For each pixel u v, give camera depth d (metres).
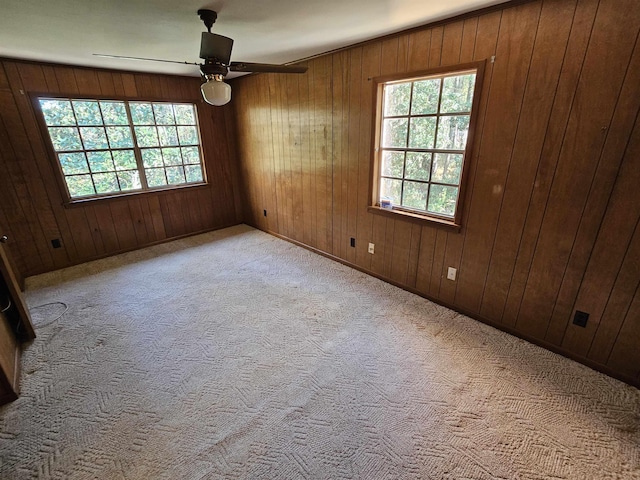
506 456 1.54
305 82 3.48
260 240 4.64
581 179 1.89
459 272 2.65
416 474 1.47
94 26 2.19
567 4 1.74
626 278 1.85
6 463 1.54
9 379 1.88
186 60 3.28
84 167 3.74
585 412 1.76
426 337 2.42
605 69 1.69
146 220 4.33
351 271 3.58
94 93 3.61
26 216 3.40
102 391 1.97
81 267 3.74
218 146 4.86
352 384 1.99
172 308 2.87
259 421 1.75
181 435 1.67
